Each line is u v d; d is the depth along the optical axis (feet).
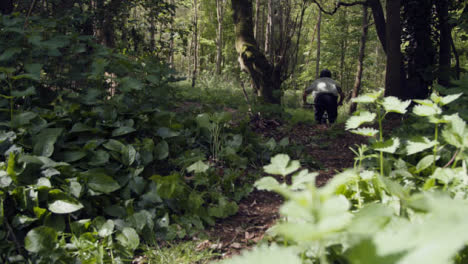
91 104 15.19
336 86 26.66
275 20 29.81
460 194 5.67
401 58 33.58
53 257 8.60
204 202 11.99
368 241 1.52
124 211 10.96
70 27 20.11
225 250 10.06
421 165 7.64
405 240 1.38
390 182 5.33
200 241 10.55
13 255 8.73
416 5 32.40
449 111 11.64
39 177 10.52
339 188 6.75
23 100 14.40
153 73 17.98
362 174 6.81
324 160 18.93
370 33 63.77
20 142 11.82
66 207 9.86
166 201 11.74
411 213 4.92
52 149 11.47
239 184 14.79
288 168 3.82
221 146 16.62
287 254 1.80
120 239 9.80
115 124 14.30
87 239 9.43
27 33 15.49
